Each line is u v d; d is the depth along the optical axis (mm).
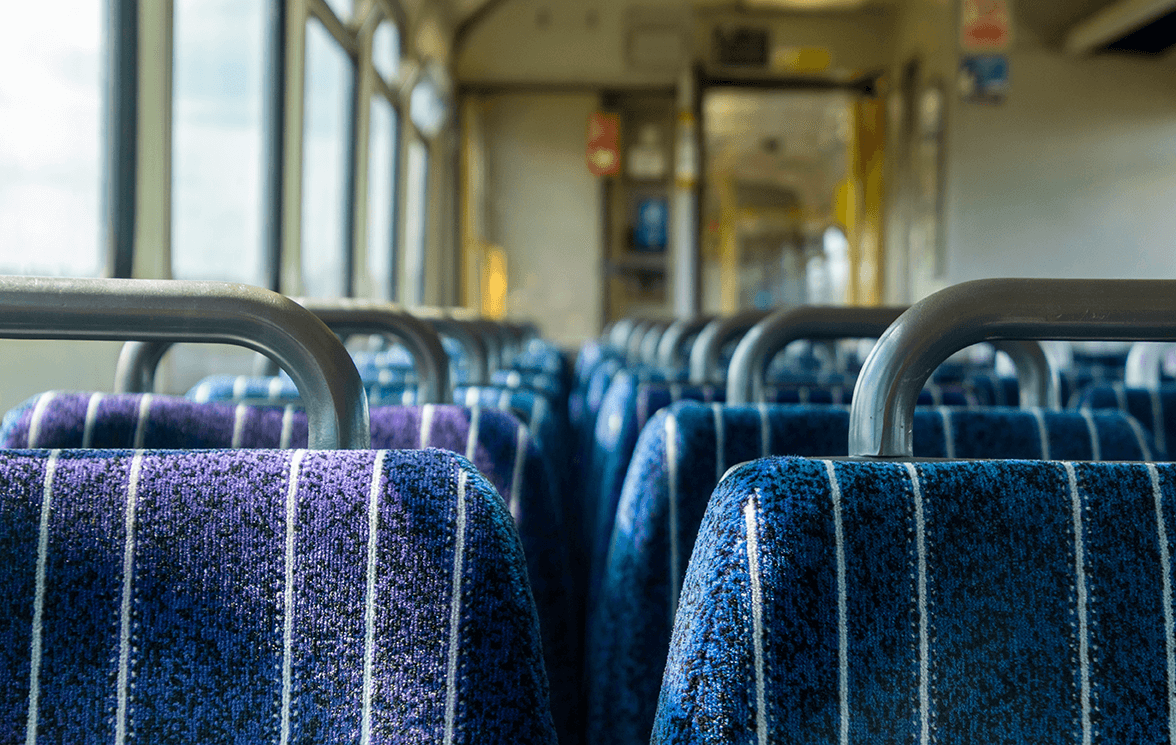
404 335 1081
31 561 467
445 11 8680
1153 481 492
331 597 469
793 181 18672
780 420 953
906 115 9477
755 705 461
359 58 5773
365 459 484
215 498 474
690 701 468
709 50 9766
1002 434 1015
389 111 7062
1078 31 8391
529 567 930
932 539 476
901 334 581
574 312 9914
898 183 9680
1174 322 571
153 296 578
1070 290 577
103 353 2725
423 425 974
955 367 2275
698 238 9773
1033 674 475
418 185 8125
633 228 10008
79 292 573
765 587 467
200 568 471
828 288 16609
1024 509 484
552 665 908
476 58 9719
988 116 8461
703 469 935
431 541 471
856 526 474
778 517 474
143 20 2838
